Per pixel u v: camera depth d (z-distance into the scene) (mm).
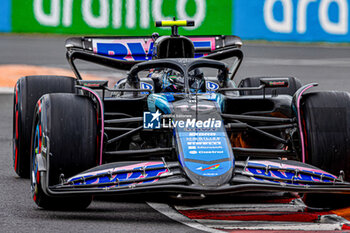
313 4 100188
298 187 17562
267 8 99562
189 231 16906
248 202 20578
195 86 22922
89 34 96250
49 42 94938
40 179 18562
